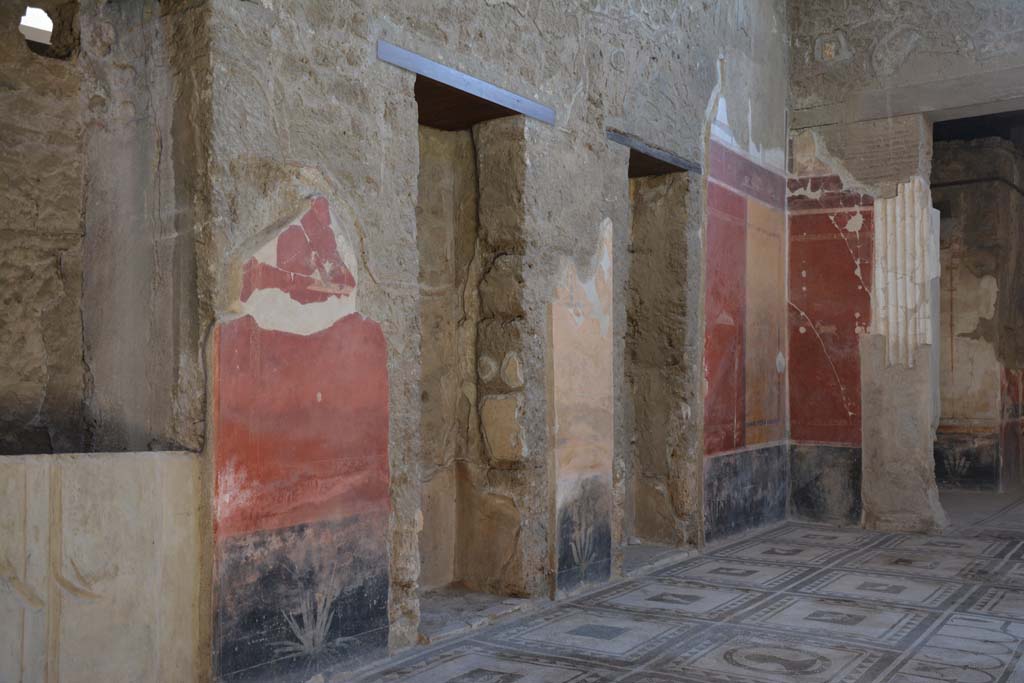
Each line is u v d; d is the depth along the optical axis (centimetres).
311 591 314
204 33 291
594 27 474
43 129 321
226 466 288
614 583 476
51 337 323
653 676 327
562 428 443
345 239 331
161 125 302
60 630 247
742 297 636
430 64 370
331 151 328
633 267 577
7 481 237
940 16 671
